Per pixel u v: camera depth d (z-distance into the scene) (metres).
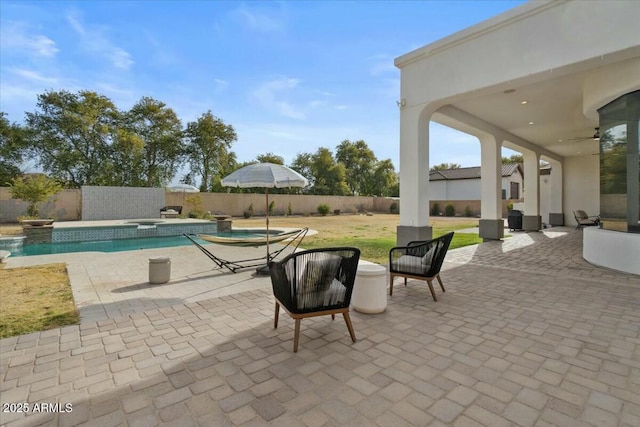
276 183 5.30
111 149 23.03
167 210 19.47
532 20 5.44
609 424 1.87
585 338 3.05
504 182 26.88
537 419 1.92
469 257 7.47
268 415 1.96
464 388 2.24
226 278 5.63
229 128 27.19
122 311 3.88
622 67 5.32
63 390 2.23
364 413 1.98
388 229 15.07
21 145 20.17
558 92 7.09
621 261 5.72
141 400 2.12
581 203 15.13
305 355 2.75
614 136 5.93
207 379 2.37
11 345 2.94
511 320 3.52
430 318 3.60
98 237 12.61
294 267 2.80
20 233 11.52
